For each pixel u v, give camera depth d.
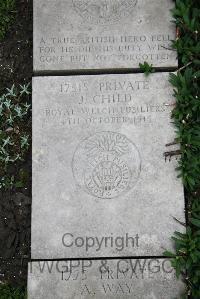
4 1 1.74
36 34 1.65
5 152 1.66
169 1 1.66
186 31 1.63
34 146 1.59
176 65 1.63
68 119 1.60
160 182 1.56
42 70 1.63
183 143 1.57
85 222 1.55
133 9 1.66
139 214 1.55
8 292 1.58
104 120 1.60
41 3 1.67
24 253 1.62
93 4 1.67
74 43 1.65
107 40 1.65
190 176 1.55
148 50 1.63
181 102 1.59
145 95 1.61
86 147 1.59
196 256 1.49
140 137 1.59
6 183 1.65
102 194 1.56
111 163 1.58
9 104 1.69
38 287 1.52
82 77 1.62
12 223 1.63
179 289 1.51
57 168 1.58
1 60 1.74
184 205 1.55
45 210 1.56
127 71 1.64
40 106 1.61
